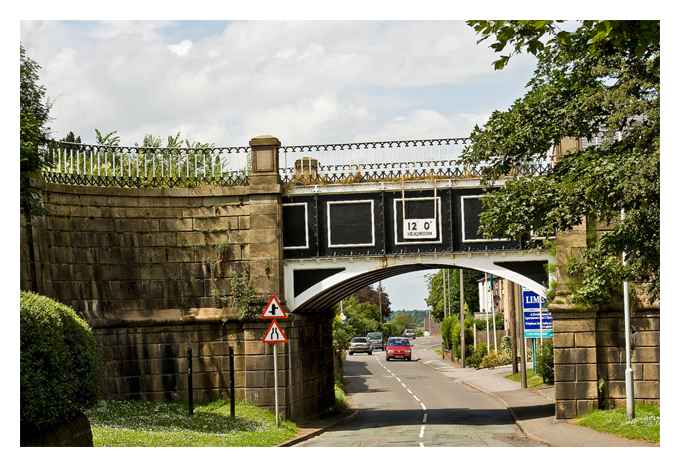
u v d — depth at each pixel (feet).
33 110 73.41
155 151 85.61
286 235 86.17
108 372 79.87
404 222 85.25
